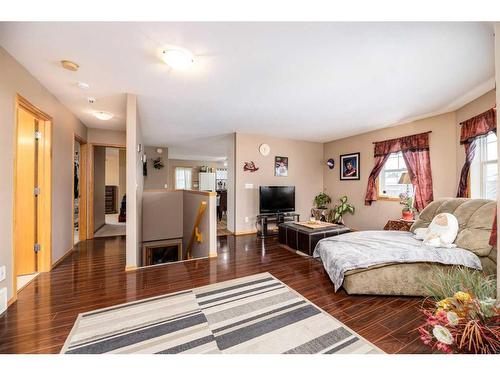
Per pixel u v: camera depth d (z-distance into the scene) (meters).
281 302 1.97
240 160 4.95
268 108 3.33
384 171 4.61
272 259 3.19
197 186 10.05
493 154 2.81
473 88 2.63
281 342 1.45
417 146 3.87
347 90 2.70
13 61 1.92
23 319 1.68
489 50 1.87
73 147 3.48
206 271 2.71
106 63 2.04
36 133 2.62
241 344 1.43
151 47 1.80
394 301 2.01
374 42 1.76
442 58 2.00
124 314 1.76
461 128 3.20
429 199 3.71
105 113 3.39
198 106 3.22
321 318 1.72
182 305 1.91
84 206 4.27
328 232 3.43
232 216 5.10
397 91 2.71
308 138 5.51
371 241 2.51
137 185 3.23
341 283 2.08
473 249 2.07
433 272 2.04
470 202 2.39
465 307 1.01
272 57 1.97
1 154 1.76
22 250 2.55
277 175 5.39
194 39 1.70
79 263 2.97
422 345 1.42
